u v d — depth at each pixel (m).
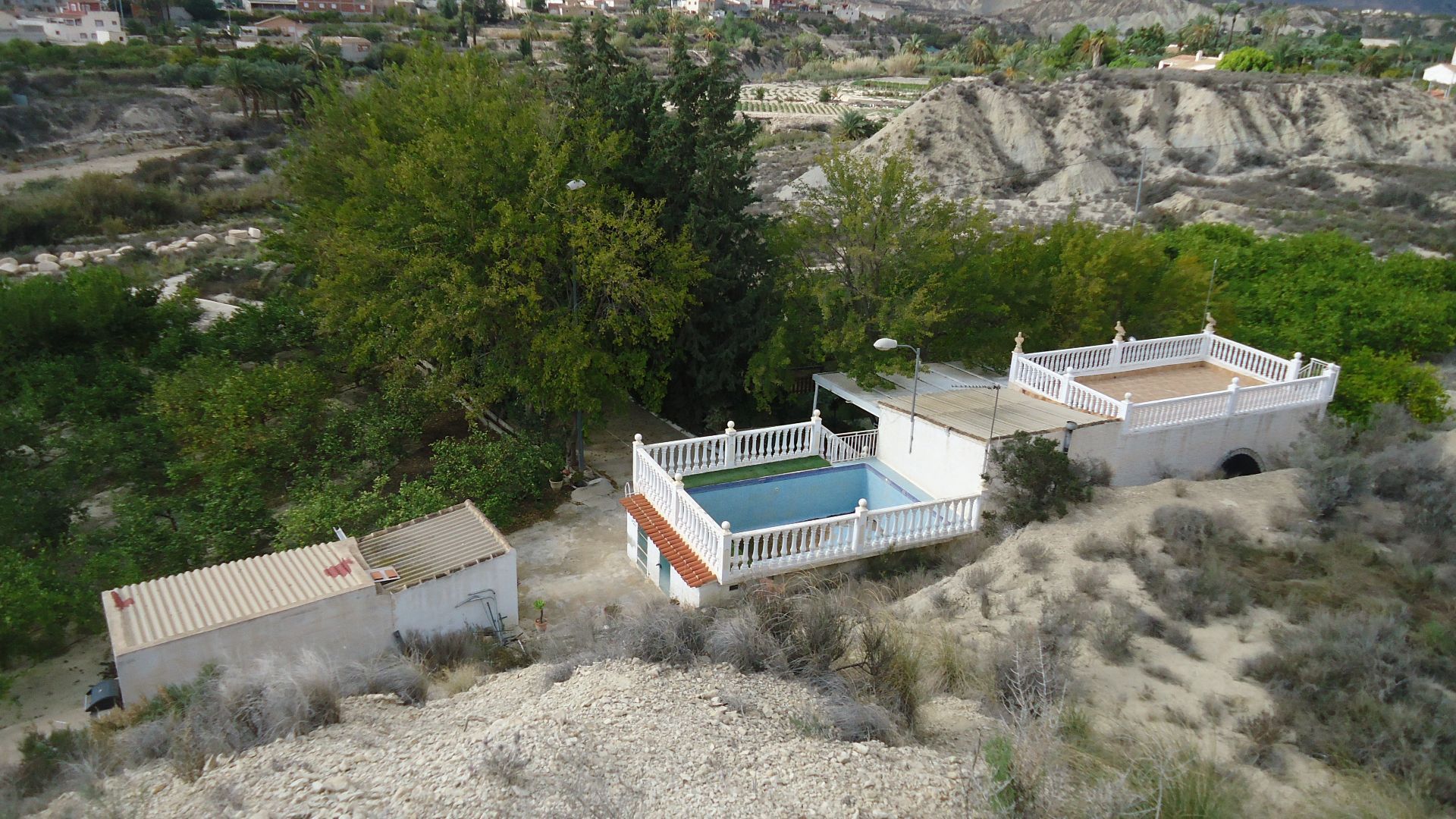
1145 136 75.25
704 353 27.31
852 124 84.88
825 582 16.59
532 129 23.72
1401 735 9.95
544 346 21.61
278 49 105.56
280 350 30.64
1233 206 58.22
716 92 25.19
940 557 17.62
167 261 49.59
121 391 25.34
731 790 8.30
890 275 25.52
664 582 18.50
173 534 18.67
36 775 11.29
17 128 84.00
